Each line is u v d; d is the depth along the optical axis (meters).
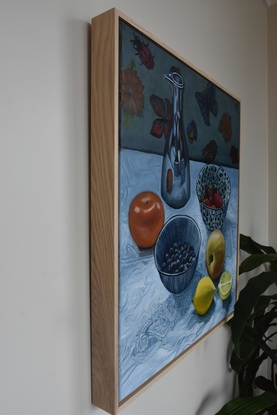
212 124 0.83
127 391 0.54
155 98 0.59
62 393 0.48
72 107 0.49
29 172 0.43
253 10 1.29
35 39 0.43
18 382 0.42
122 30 0.50
